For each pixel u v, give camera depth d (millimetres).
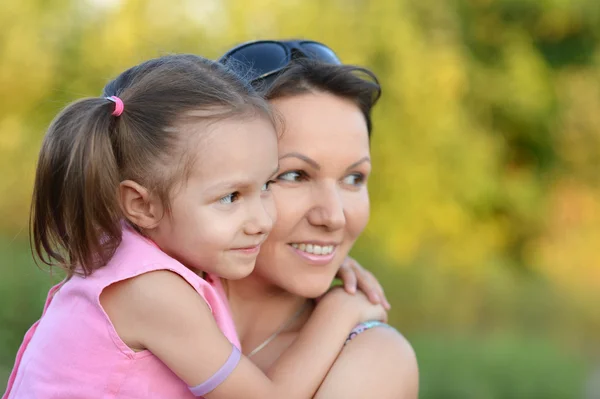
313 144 1719
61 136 1619
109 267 1618
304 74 1760
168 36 9141
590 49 13172
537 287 11047
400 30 10086
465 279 10070
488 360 7145
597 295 11227
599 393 7391
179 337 1567
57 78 9508
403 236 10023
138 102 1635
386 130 10016
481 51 12586
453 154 10648
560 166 13570
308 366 1700
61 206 1629
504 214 12789
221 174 1586
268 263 1773
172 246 1644
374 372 1714
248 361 1628
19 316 5812
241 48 1872
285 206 1731
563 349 8523
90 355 1593
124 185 1618
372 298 1898
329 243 1756
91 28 9641
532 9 12578
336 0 10109
